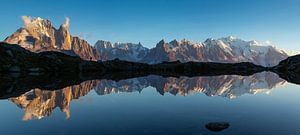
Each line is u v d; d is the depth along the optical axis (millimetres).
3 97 71188
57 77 164000
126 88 101500
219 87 107938
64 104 60094
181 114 46750
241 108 53469
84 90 91500
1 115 47094
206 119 42312
